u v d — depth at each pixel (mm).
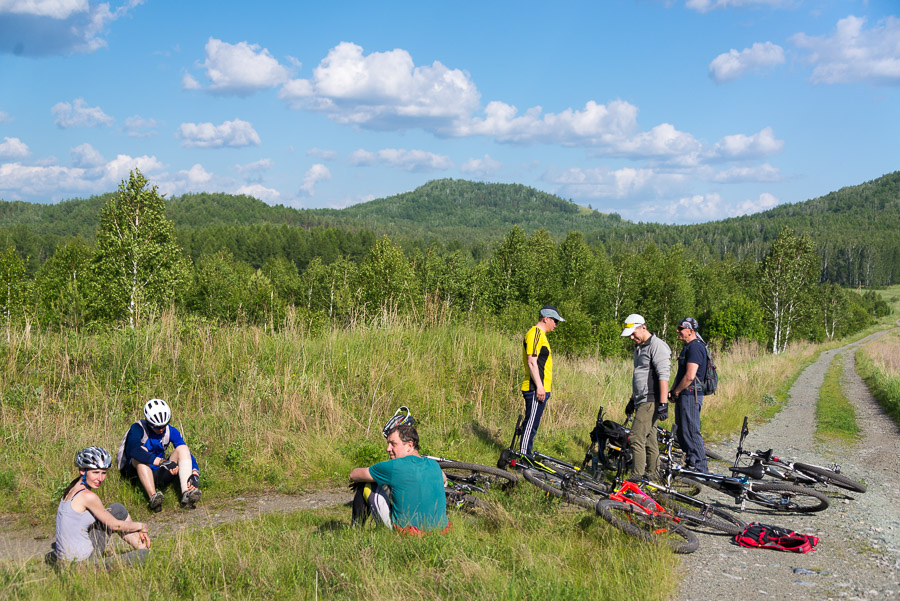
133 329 9570
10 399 7805
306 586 3781
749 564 4578
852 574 4387
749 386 17438
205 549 4309
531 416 6926
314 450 7305
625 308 57375
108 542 4516
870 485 7469
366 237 192375
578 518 5207
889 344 57938
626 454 6449
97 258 33125
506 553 4359
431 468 4648
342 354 9992
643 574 4094
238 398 8297
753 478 6254
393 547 4191
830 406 15594
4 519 5480
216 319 10828
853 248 183875
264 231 183875
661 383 6164
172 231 34875
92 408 7953
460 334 11680
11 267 30297
